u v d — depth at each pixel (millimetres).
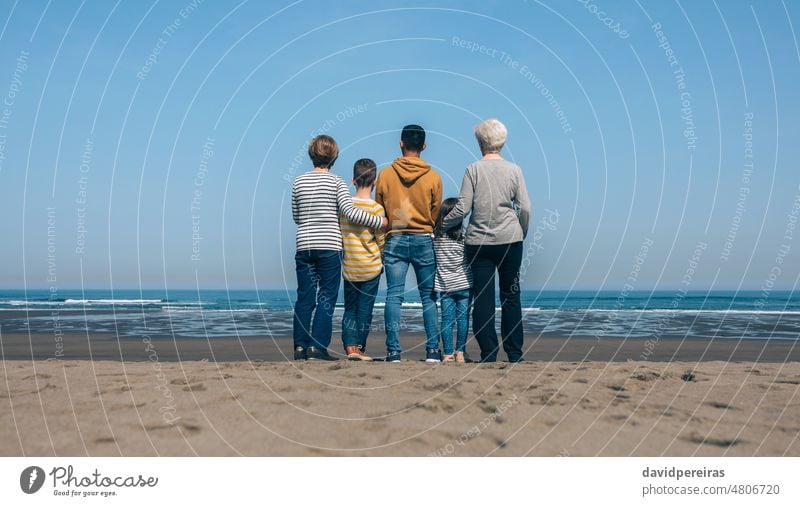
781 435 2354
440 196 5070
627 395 3066
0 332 11828
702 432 2381
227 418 2498
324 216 4844
